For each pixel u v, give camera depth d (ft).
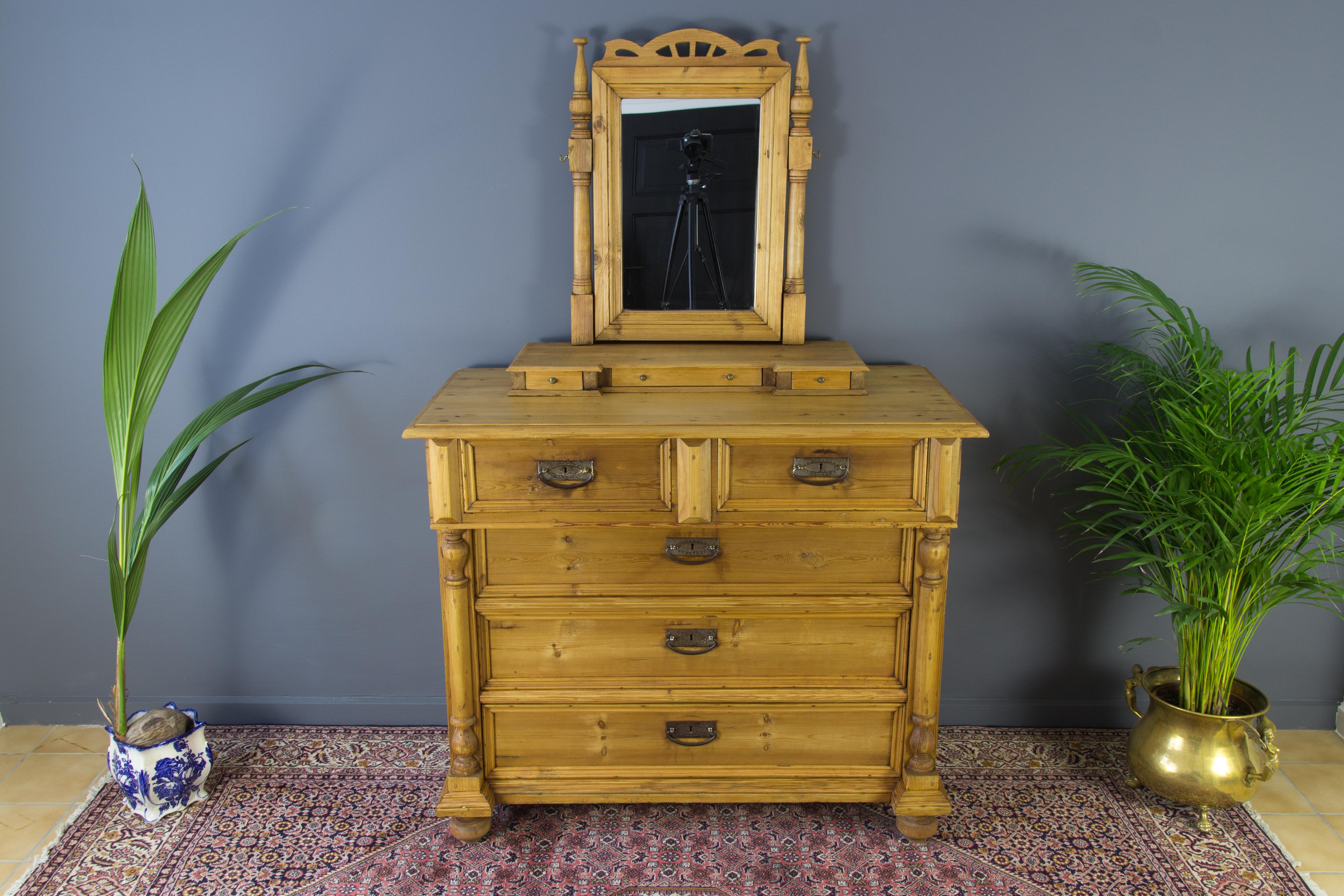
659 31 6.77
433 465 5.84
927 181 7.04
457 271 7.23
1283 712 8.04
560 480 5.89
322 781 7.36
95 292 7.22
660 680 6.50
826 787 6.68
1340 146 6.92
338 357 7.40
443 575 6.21
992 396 7.49
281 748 7.78
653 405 6.21
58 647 7.98
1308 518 6.21
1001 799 7.14
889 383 6.78
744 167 6.87
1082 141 6.95
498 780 6.69
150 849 6.61
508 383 6.84
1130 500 6.66
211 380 7.44
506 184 7.05
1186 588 6.79
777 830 6.81
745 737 6.61
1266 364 7.39
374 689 8.09
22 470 7.57
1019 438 7.56
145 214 5.92
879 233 7.16
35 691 8.01
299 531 7.76
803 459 5.85
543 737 6.61
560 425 5.77
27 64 6.75
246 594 7.91
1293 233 7.11
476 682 6.47
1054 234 7.14
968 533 7.77
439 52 6.79
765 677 6.52
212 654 8.02
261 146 6.95
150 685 8.04
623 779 6.67
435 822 6.90
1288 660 7.97
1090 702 8.03
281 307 7.29
